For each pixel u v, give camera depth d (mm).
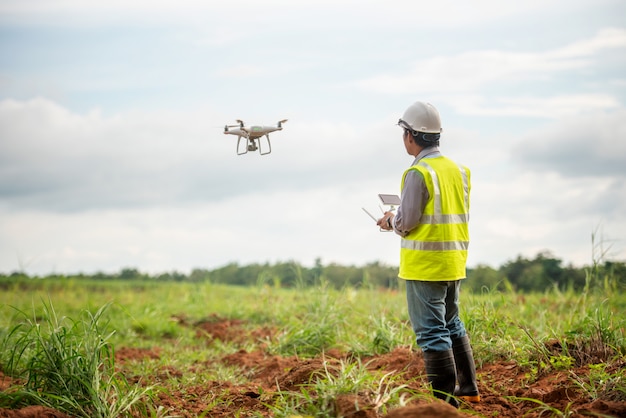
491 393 6184
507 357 7223
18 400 5523
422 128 5660
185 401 6320
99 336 5973
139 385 6906
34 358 5793
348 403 4840
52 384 5641
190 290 16141
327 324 9445
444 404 4523
